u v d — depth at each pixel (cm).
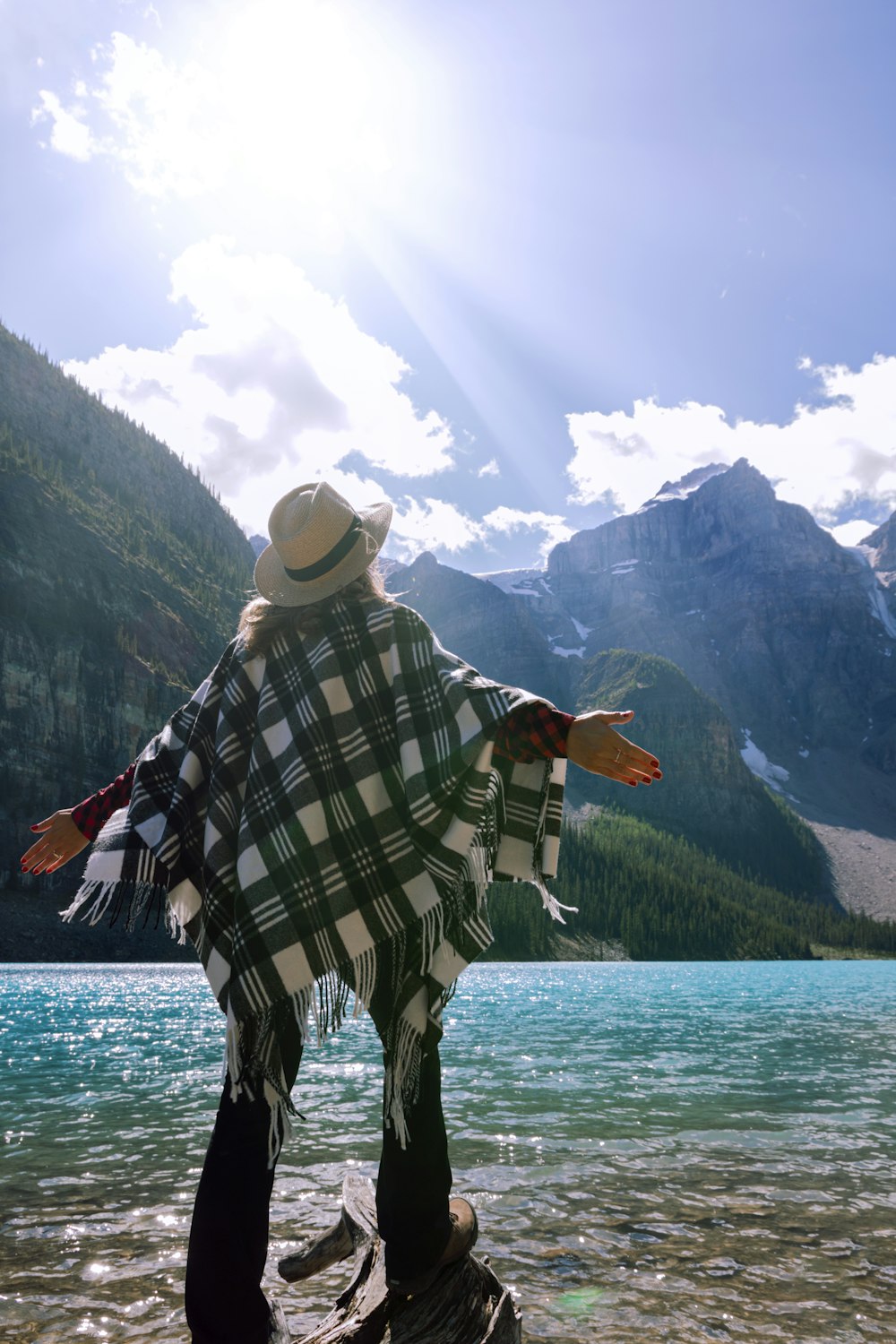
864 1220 391
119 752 10475
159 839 204
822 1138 584
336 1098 739
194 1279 183
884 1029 1612
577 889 14238
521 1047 1180
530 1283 309
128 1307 281
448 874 183
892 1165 506
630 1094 765
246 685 210
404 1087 186
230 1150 186
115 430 19388
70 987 2973
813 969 9319
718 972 7356
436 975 189
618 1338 260
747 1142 565
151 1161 496
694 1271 324
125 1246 343
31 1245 343
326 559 207
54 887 8381
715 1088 810
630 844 19412
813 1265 330
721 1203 416
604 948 12900
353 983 184
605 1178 464
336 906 182
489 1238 360
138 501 17538
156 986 3127
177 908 200
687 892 15712
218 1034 1347
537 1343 254
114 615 11931
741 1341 260
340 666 199
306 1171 470
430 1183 211
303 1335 248
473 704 188
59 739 9856
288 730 196
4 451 13538
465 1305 214
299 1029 177
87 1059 1008
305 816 187
